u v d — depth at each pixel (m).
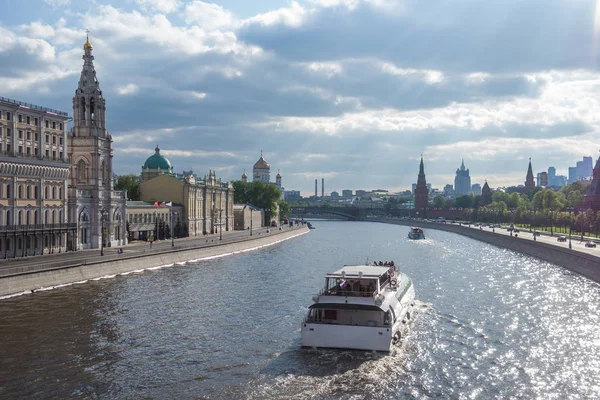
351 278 61.53
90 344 57.03
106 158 136.88
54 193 116.69
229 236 191.25
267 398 43.84
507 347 58.56
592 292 90.38
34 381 46.75
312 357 53.34
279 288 90.69
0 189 101.88
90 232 130.38
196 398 43.72
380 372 49.81
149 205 165.62
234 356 53.94
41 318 66.88
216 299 80.62
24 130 108.94
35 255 107.50
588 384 48.34
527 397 45.34
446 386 47.22
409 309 70.75
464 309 76.56
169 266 119.06
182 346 57.06
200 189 199.75
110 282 94.12
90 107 135.62
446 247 186.50
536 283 99.94
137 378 47.91
